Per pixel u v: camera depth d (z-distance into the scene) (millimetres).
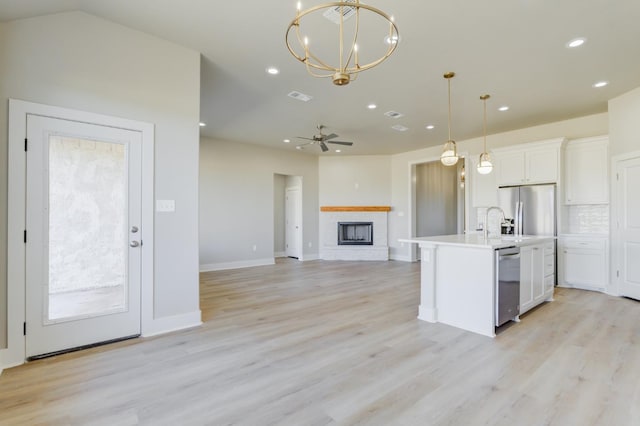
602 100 4512
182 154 3252
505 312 3189
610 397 1986
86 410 1863
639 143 4113
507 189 5629
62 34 2621
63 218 2664
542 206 5211
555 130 5508
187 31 2951
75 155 2703
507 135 6113
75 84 2678
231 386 2135
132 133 2965
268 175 7629
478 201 6195
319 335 3059
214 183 6809
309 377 2256
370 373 2311
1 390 2072
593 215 5082
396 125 5754
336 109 4938
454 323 3316
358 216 8344
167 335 3057
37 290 2535
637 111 4129
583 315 3633
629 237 4285
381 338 2980
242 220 7203
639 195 4152
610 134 4488
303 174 8289
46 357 2549
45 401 1951
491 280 3027
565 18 2656
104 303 2846
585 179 4945
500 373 2301
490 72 3658
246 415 1820
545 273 4086
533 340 2910
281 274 6273
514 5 2488
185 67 3248
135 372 2324
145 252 3043
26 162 2494
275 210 8867
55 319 2611
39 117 2535
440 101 4570
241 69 3656
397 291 4848
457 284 3297
